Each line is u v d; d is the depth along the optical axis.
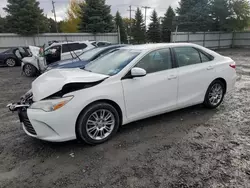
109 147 2.90
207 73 3.93
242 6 23.47
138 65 3.24
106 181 2.22
